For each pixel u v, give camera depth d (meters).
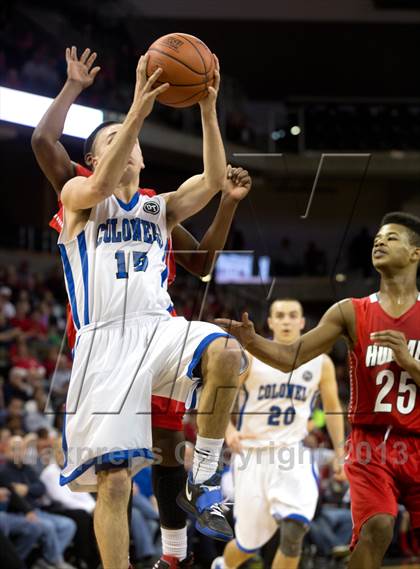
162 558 4.04
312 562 9.86
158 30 21.67
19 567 7.91
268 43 22.83
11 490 8.48
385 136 21.36
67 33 17.50
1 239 17.14
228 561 6.77
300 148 20.77
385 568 9.52
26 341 12.84
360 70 23.61
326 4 22.55
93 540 8.97
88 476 3.57
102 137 3.77
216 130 3.55
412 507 4.00
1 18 15.70
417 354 4.05
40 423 10.31
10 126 14.53
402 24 22.75
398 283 4.16
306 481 6.40
